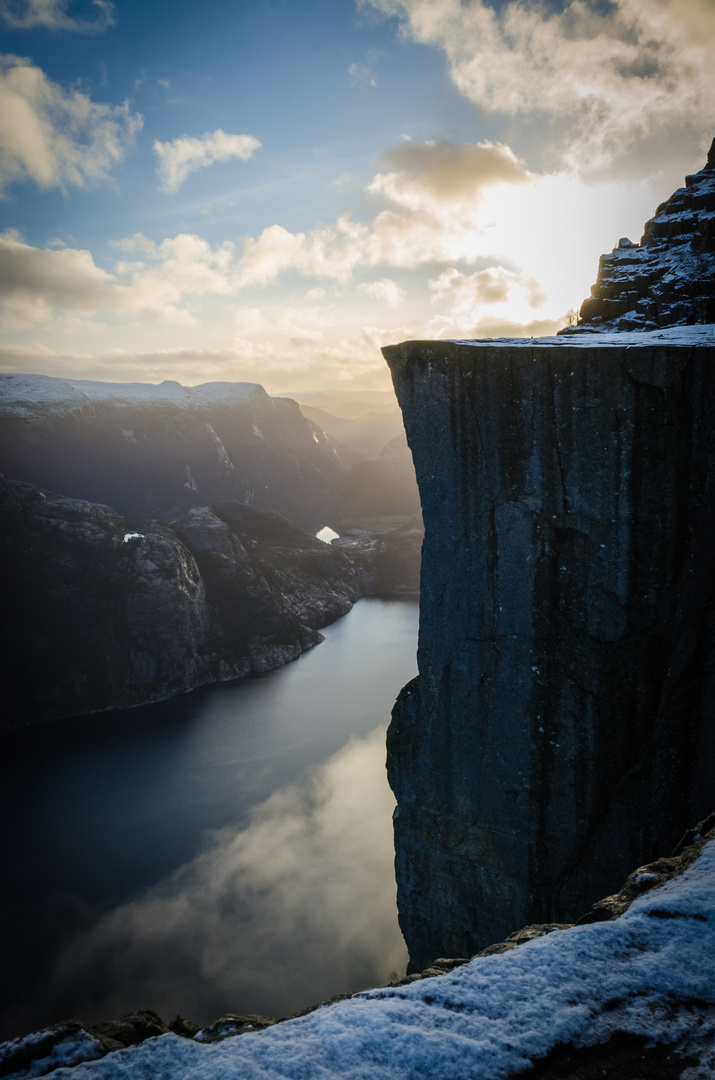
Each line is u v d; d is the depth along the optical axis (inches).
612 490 797.9
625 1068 233.8
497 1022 255.1
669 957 284.5
